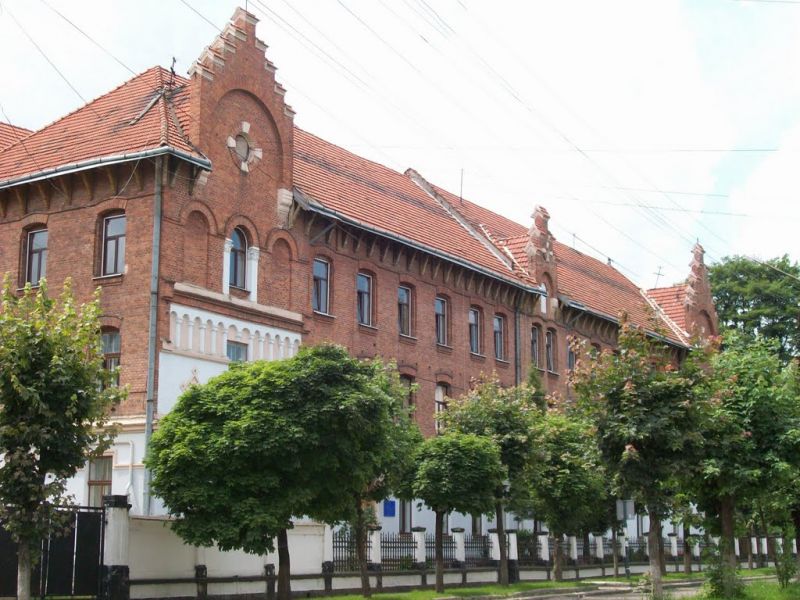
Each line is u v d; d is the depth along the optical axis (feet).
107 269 95.91
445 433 106.83
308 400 70.38
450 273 136.56
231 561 83.82
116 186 95.71
